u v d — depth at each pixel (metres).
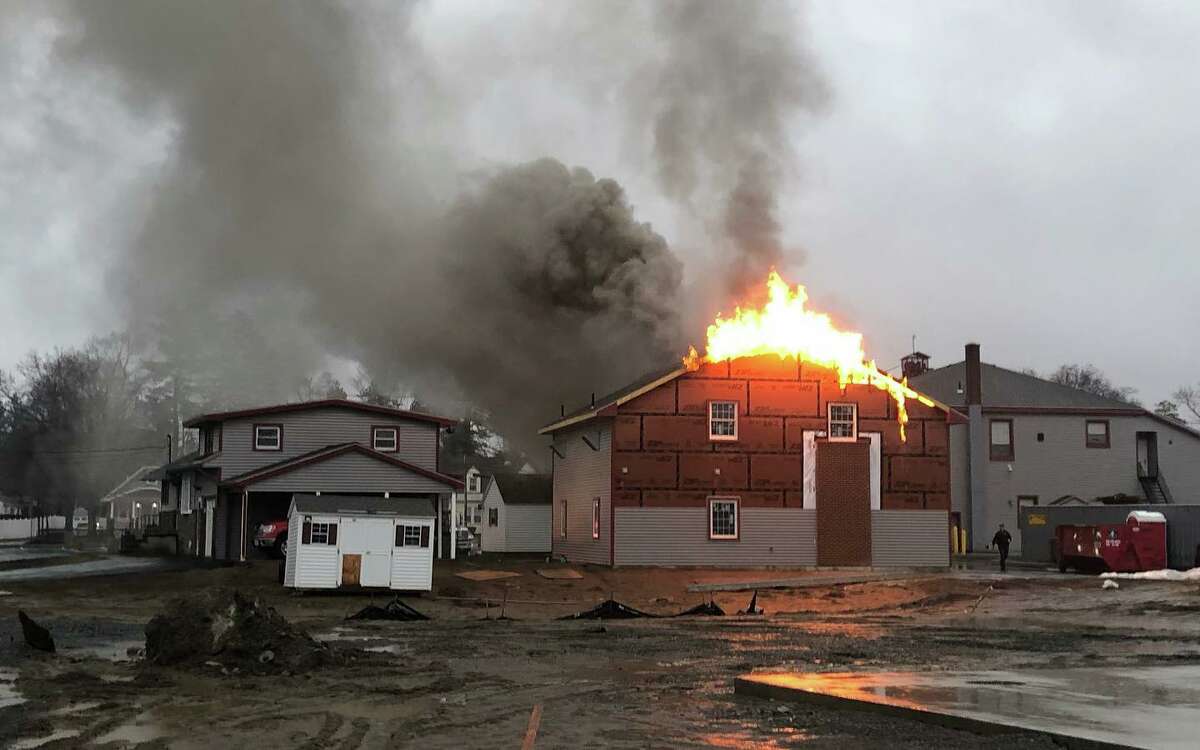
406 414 41.00
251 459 39.62
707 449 37.44
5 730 10.31
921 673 13.52
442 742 9.93
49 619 22.42
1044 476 52.00
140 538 50.75
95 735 10.17
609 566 36.72
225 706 11.84
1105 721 9.59
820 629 21.55
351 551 28.69
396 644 18.62
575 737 10.11
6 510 102.06
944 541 38.38
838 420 38.31
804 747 9.37
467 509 72.94
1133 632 20.41
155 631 15.06
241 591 15.54
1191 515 35.38
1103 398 54.00
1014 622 22.91
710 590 32.28
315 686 13.39
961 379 55.88
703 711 11.50
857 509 38.00
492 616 25.25
